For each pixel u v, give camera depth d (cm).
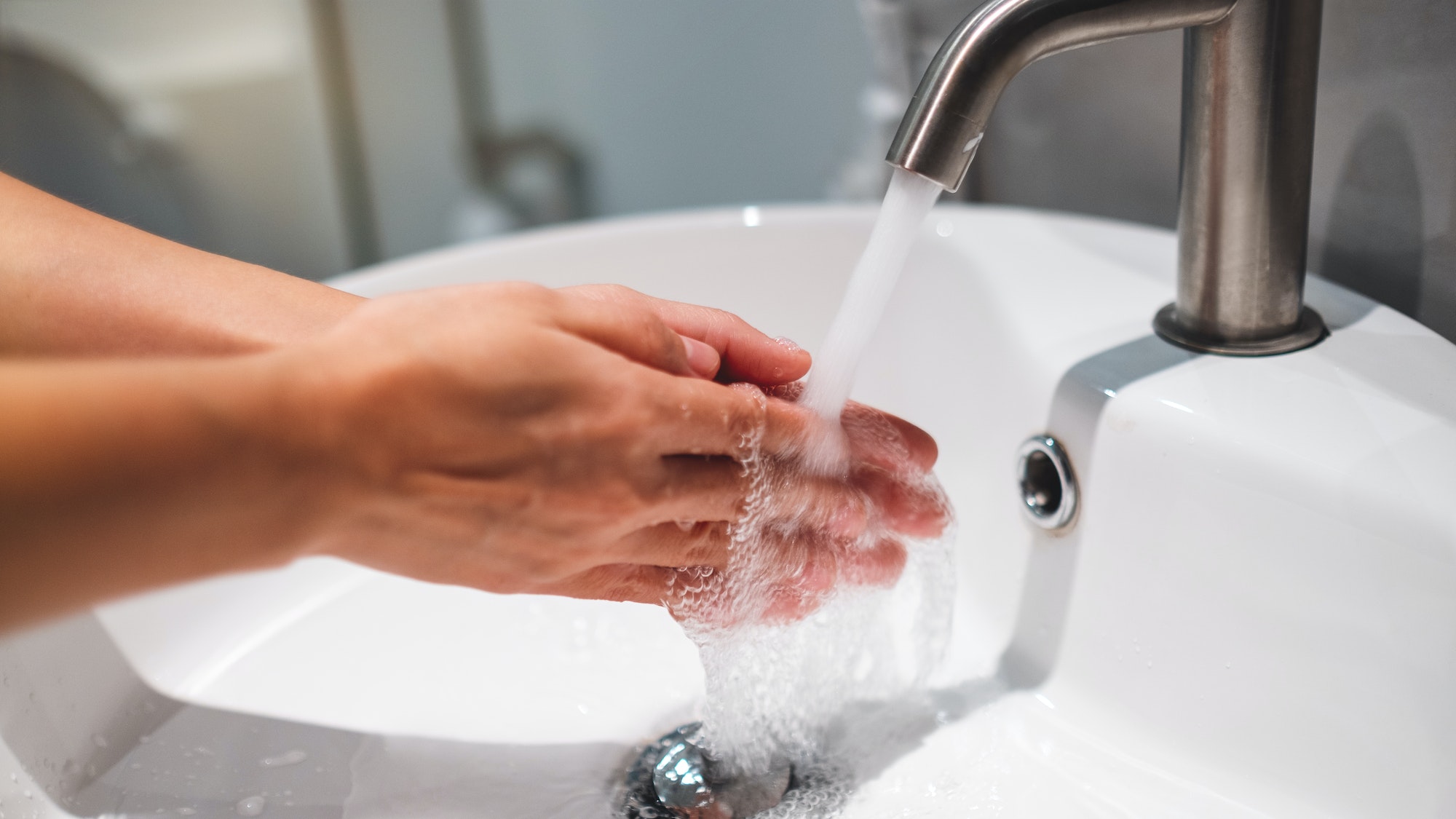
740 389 30
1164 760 33
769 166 96
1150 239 47
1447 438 29
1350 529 28
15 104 106
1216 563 31
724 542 31
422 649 41
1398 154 36
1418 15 34
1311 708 29
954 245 48
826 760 36
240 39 113
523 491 25
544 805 34
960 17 55
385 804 34
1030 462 39
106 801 33
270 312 35
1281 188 33
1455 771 26
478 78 120
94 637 36
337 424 22
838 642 37
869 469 34
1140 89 48
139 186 113
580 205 120
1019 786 34
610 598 32
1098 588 36
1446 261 35
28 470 19
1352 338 35
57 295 35
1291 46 31
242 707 38
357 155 123
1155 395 33
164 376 21
